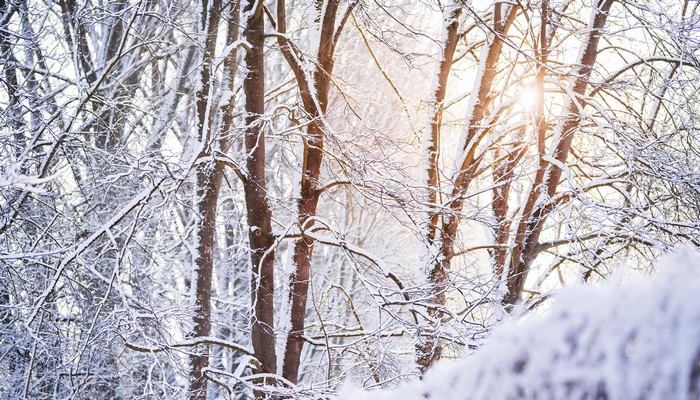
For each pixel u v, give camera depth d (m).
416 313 10.46
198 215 10.43
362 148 10.23
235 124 13.29
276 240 10.35
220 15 11.31
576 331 0.95
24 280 12.50
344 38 19.28
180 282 17.75
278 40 11.20
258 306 10.74
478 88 12.66
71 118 10.84
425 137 12.51
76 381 11.52
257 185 10.70
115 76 17.05
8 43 11.99
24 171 12.51
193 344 9.95
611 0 12.14
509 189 13.66
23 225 13.23
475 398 1.09
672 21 10.84
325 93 11.02
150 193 9.57
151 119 17.61
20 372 12.96
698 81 11.56
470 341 9.53
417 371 10.17
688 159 11.40
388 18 19.16
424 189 11.43
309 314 20.17
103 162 13.41
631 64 12.40
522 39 12.80
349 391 1.49
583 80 12.38
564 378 0.94
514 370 1.03
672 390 0.82
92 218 14.75
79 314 13.73
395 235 21.41
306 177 10.91
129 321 9.56
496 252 13.42
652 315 0.87
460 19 13.41
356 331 11.38
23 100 12.80
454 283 10.29
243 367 10.12
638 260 11.21
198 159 9.87
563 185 15.27
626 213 11.04
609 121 11.27
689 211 11.74
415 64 12.68
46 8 13.84
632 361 0.86
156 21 16.72
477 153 14.62
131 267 11.19
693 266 0.88
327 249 21.17
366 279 10.24
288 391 9.32
